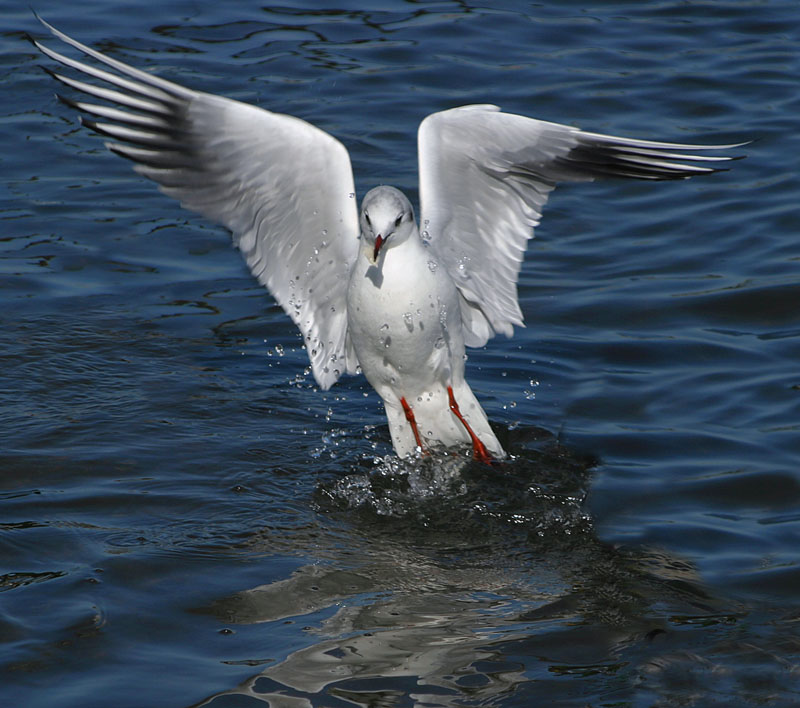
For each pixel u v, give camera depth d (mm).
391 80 20312
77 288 14875
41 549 9703
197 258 15805
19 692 7902
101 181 17641
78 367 13086
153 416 12180
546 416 12250
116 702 7812
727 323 13773
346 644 8547
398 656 8383
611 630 8750
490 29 22422
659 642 8602
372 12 23297
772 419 11812
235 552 9859
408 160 17703
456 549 10062
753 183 16922
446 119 11031
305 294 11688
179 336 13953
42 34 22031
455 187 11219
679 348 13320
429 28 22484
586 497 10828
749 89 19703
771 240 15453
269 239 11336
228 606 9023
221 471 11219
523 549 10055
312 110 19188
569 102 19328
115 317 14266
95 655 8320
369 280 10883
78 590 9117
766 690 8023
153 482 10914
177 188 10703
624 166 11156
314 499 10852
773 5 23312
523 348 13555
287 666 8250
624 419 12117
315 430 12164
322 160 10773
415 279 10836
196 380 13016
